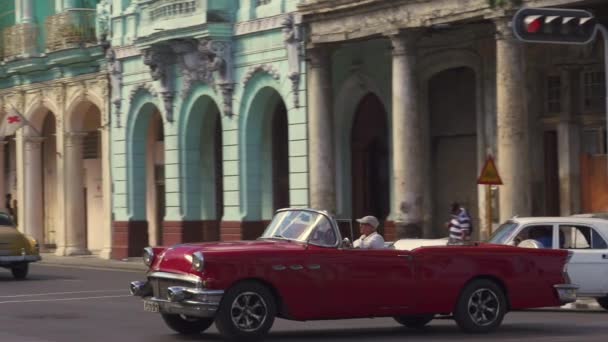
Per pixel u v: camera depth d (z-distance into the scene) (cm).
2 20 5166
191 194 4088
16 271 3400
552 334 1842
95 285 3112
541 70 3100
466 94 3359
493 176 2712
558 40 2322
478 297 1847
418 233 3153
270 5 3669
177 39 3934
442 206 3441
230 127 3853
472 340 1769
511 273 1856
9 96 5047
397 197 3172
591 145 3038
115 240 4400
